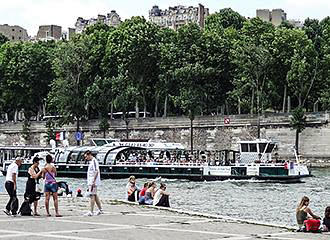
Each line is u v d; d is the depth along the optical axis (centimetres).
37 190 4094
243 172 9688
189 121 14262
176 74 14162
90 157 3719
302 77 13212
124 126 15050
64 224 3234
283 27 16050
